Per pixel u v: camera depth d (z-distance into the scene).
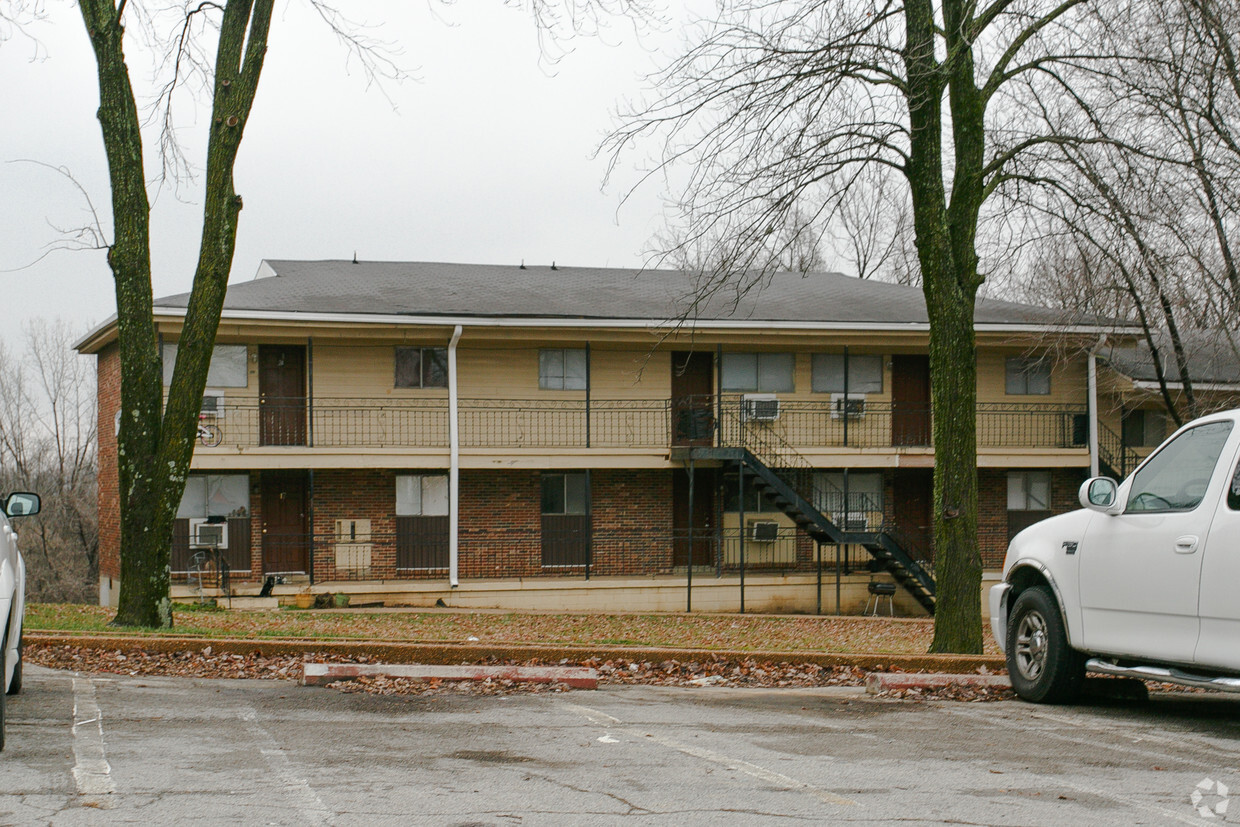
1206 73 16.41
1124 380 26.48
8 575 6.80
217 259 14.20
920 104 13.95
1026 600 9.18
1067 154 14.71
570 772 6.24
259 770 6.18
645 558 25.94
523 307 24.39
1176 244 18.05
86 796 5.52
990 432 27.05
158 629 13.45
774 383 26.47
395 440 24.55
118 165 14.06
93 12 13.95
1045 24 14.27
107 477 26.44
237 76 14.12
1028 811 5.46
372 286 25.59
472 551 25.03
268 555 24.16
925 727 7.84
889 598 26.22
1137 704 9.12
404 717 8.00
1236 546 7.15
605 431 25.53
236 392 23.80
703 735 7.44
